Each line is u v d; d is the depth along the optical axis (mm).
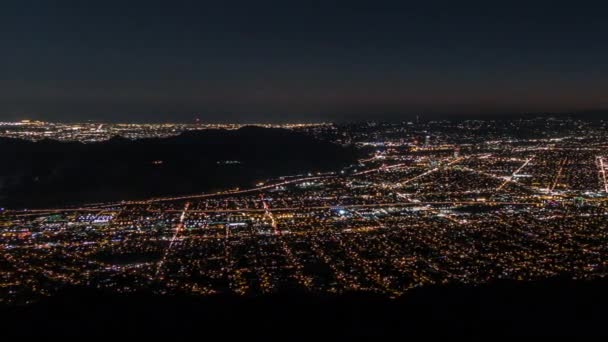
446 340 17500
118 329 19125
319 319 19500
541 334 17484
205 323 19562
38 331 18938
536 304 20094
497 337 17469
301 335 18250
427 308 20156
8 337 18516
